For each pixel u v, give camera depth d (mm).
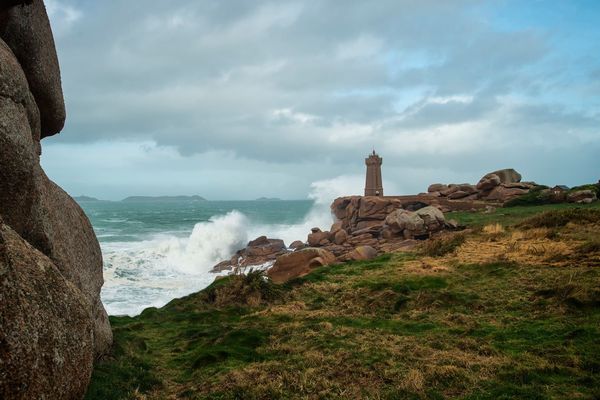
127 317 14961
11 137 5574
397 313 12320
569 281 11852
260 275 17297
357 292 14789
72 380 4742
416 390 7219
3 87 5559
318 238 38625
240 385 7957
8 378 3807
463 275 14953
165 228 79750
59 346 4609
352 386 7742
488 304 11820
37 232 6797
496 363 7961
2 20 7008
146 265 35844
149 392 8117
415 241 27531
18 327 4047
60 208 8117
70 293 5207
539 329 9500
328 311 13227
